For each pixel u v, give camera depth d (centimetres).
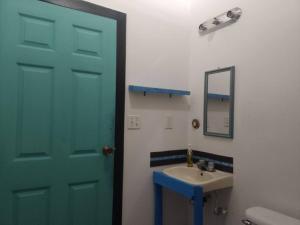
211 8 215
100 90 185
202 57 222
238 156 190
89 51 180
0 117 150
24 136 158
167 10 222
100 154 186
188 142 233
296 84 155
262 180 173
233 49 195
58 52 168
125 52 197
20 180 157
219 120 205
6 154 152
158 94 217
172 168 215
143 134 209
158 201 210
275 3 168
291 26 159
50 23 166
